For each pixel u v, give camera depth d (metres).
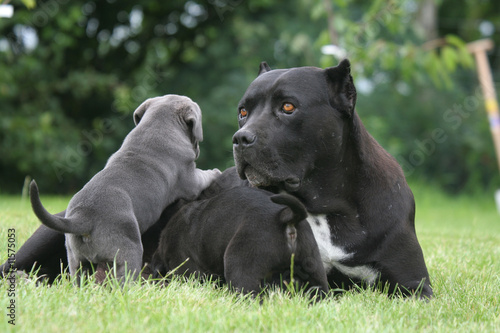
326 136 7.30
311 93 7.27
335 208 7.46
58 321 5.51
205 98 26.83
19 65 24.11
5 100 24.31
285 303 6.20
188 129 8.76
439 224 18.47
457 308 6.84
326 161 7.36
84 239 7.07
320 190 7.45
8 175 25.62
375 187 7.55
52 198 19.72
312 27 27.14
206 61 27.03
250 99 7.52
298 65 27.42
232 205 7.20
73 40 25.11
